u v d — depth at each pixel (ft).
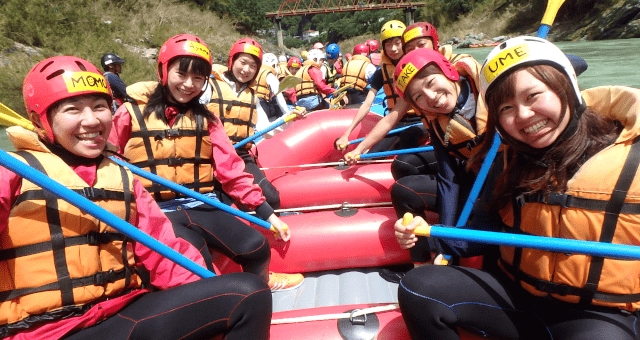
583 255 3.43
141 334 3.79
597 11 68.74
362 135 10.69
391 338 4.68
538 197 3.66
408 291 4.16
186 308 3.94
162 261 4.33
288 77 10.77
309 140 10.53
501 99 3.41
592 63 31.50
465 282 4.10
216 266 6.32
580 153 3.43
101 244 3.82
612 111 3.56
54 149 3.93
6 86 26.17
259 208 6.47
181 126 6.05
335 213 7.64
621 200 3.28
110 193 3.98
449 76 5.50
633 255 3.14
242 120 9.24
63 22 35.65
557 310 3.79
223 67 13.39
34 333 3.45
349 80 20.16
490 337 4.15
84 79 3.69
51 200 3.54
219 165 6.21
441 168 6.11
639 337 3.47
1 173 3.38
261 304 4.18
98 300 3.78
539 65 3.26
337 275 7.31
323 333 4.81
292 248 7.10
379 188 8.32
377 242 7.02
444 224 5.82
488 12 107.65
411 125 9.82
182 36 5.81
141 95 6.10
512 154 4.01
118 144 5.91
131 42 40.27
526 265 3.84
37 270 3.48
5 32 30.71
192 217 6.05
